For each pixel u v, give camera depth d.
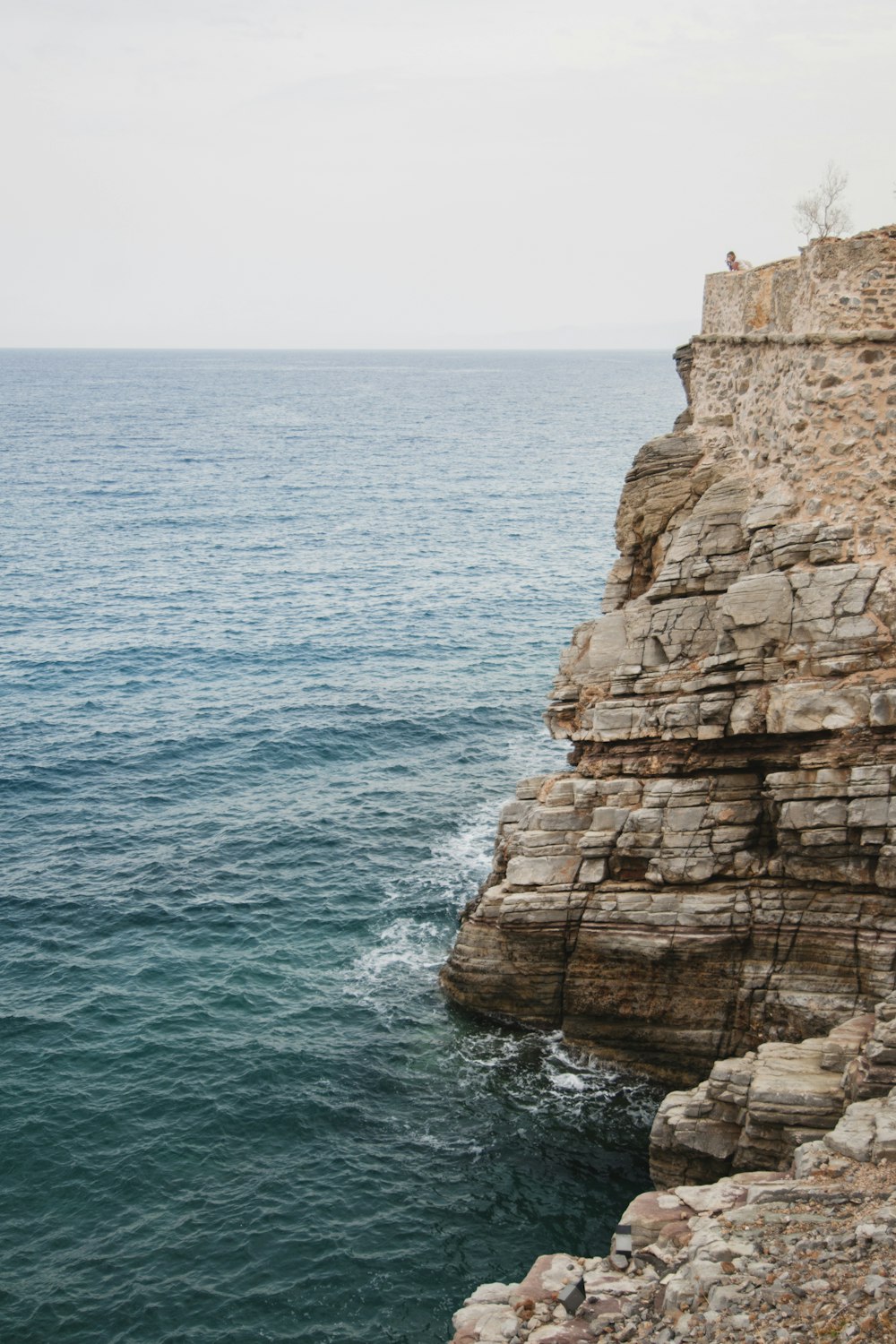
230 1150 27.53
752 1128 22.08
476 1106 29.09
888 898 26.97
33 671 61.56
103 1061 30.62
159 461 153.75
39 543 94.38
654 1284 16.77
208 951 36.03
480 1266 24.12
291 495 124.31
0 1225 25.16
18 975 34.56
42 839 43.16
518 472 143.00
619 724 29.83
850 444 27.55
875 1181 17.81
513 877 30.62
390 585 80.62
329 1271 23.97
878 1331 14.14
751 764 28.72
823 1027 27.39
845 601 26.89
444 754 51.59
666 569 30.00
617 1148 27.69
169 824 44.47
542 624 71.25
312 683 60.28
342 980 34.50
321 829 44.19
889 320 27.44
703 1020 29.19
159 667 62.81
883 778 26.36
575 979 30.50
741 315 33.75
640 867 29.70
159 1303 23.17
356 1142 27.84
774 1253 16.38
